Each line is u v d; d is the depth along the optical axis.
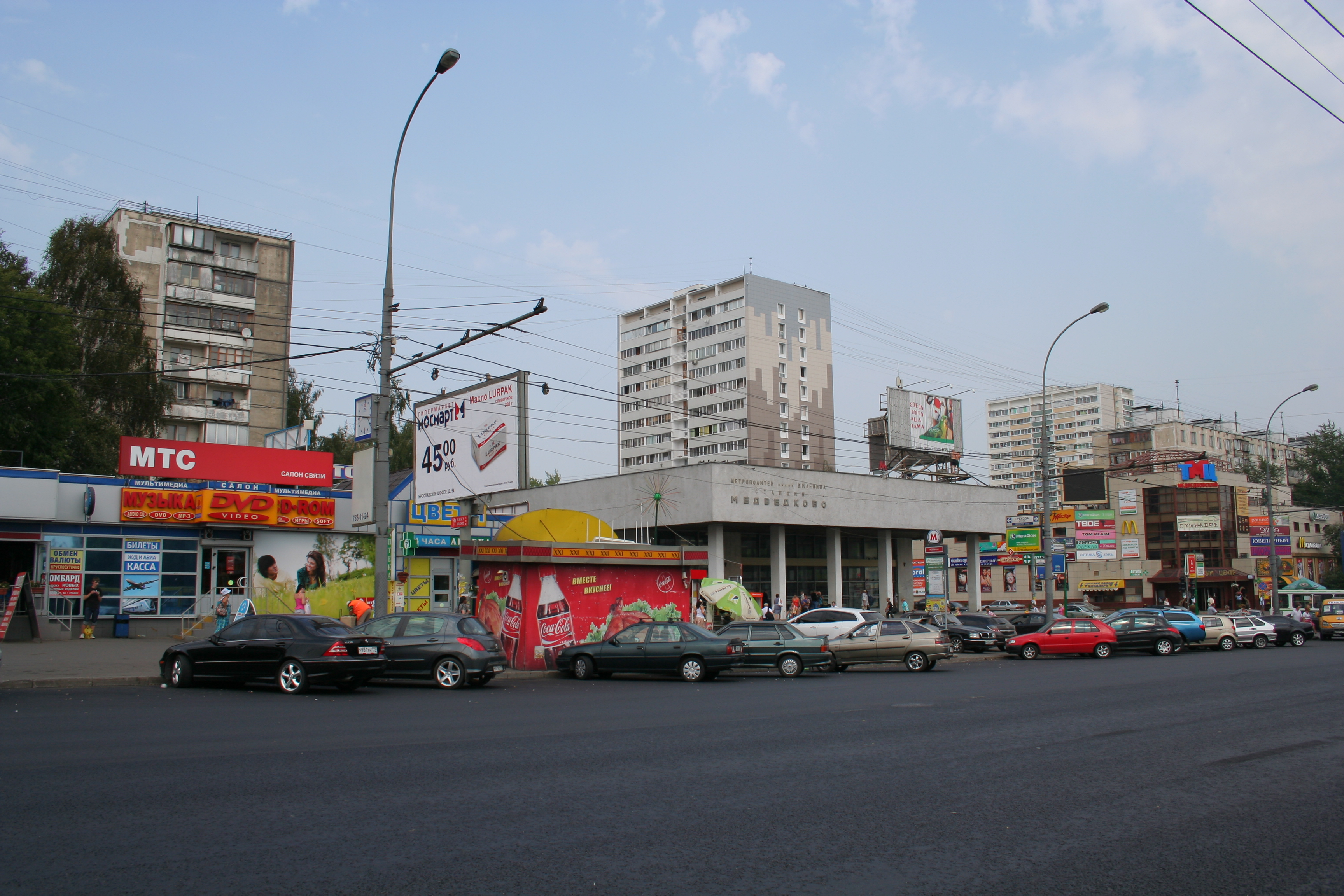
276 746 10.96
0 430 36.88
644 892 5.54
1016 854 6.40
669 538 50.22
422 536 32.41
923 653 27.20
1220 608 72.69
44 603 28.30
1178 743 11.34
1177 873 5.98
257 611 31.52
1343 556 77.31
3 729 12.23
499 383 29.48
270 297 71.31
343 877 5.78
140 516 29.50
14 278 38.53
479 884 5.66
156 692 17.58
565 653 23.61
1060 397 169.12
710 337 113.62
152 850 6.35
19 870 5.85
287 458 33.31
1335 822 7.33
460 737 11.85
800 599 45.81
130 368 43.91
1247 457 106.06
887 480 52.31
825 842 6.68
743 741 11.59
